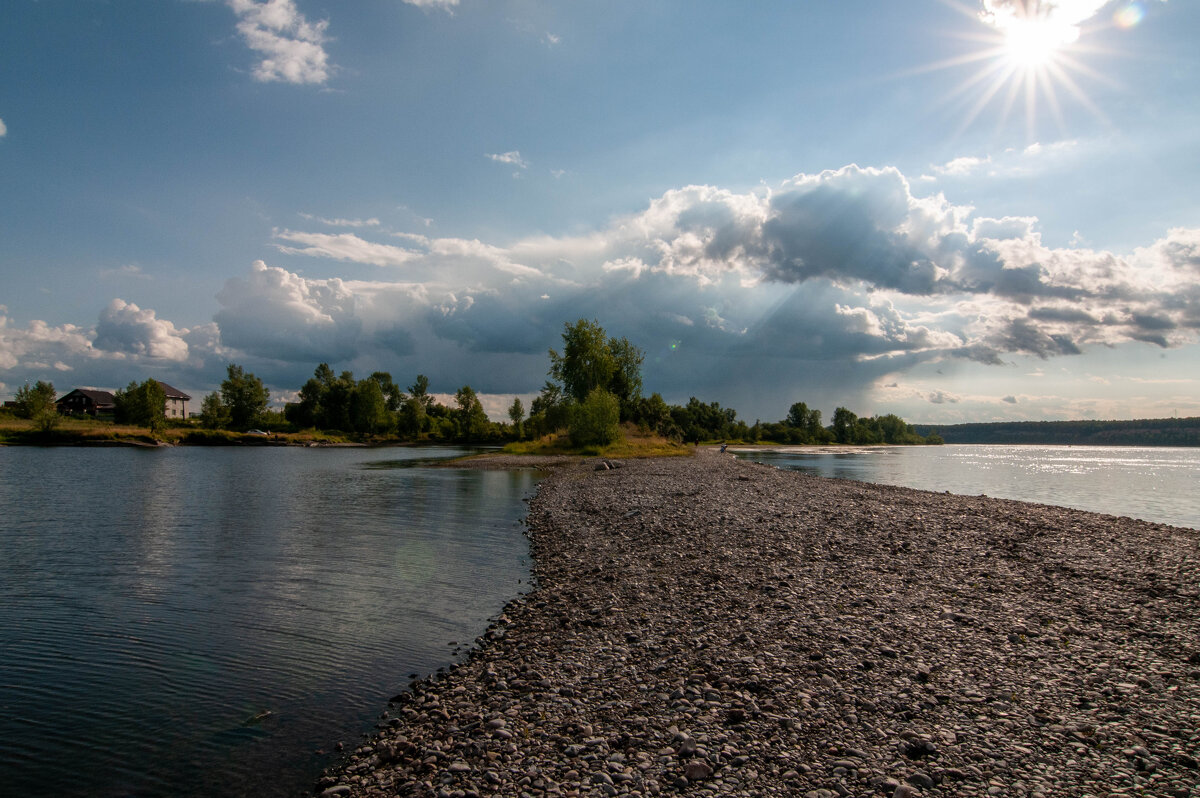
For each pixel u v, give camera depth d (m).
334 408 157.62
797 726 7.46
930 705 7.96
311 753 7.43
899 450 173.75
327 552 19.00
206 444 116.25
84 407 148.50
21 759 7.24
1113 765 6.53
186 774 6.96
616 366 100.44
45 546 19.75
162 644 11.10
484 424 154.38
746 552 17.36
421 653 10.73
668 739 7.29
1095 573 14.82
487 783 6.50
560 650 10.51
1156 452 162.12
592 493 33.31
